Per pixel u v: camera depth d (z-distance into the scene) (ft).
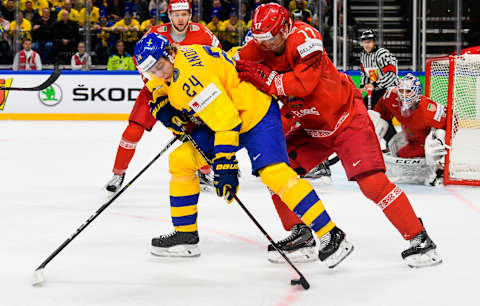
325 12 67.15
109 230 22.18
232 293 15.47
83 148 45.98
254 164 16.60
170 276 16.90
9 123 63.16
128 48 68.18
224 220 23.75
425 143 30.81
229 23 68.49
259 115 16.55
